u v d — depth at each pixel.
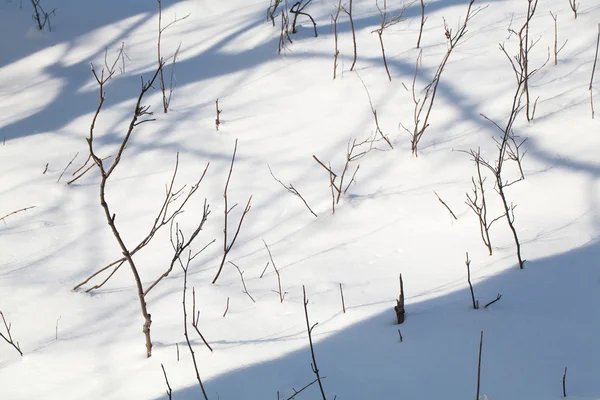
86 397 2.48
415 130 3.83
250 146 4.17
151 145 4.20
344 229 3.44
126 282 3.21
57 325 2.91
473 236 3.21
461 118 4.13
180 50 5.12
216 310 2.91
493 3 5.30
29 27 5.32
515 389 2.23
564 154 3.62
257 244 3.43
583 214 3.20
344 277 3.06
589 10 4.94
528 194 3.41
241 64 4.93
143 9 5.61
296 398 2.32
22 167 4.04
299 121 4.35
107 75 4.85
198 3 5.67
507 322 2.57
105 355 2.71
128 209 3.71
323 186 3.79
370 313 2.74
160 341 2.73
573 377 2.25
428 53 4.81
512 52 4.66
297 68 4.84
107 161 4.08
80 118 4.45
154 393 2.44
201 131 4.30
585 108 3.93
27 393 2.53
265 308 2.89
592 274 2.79
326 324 2.71
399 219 3.44
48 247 3.45
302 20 5.38
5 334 2.88
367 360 2.47
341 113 4.37
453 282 2.89
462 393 2.24
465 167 3.72
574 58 4.47
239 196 3.77
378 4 5.56
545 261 2.91
